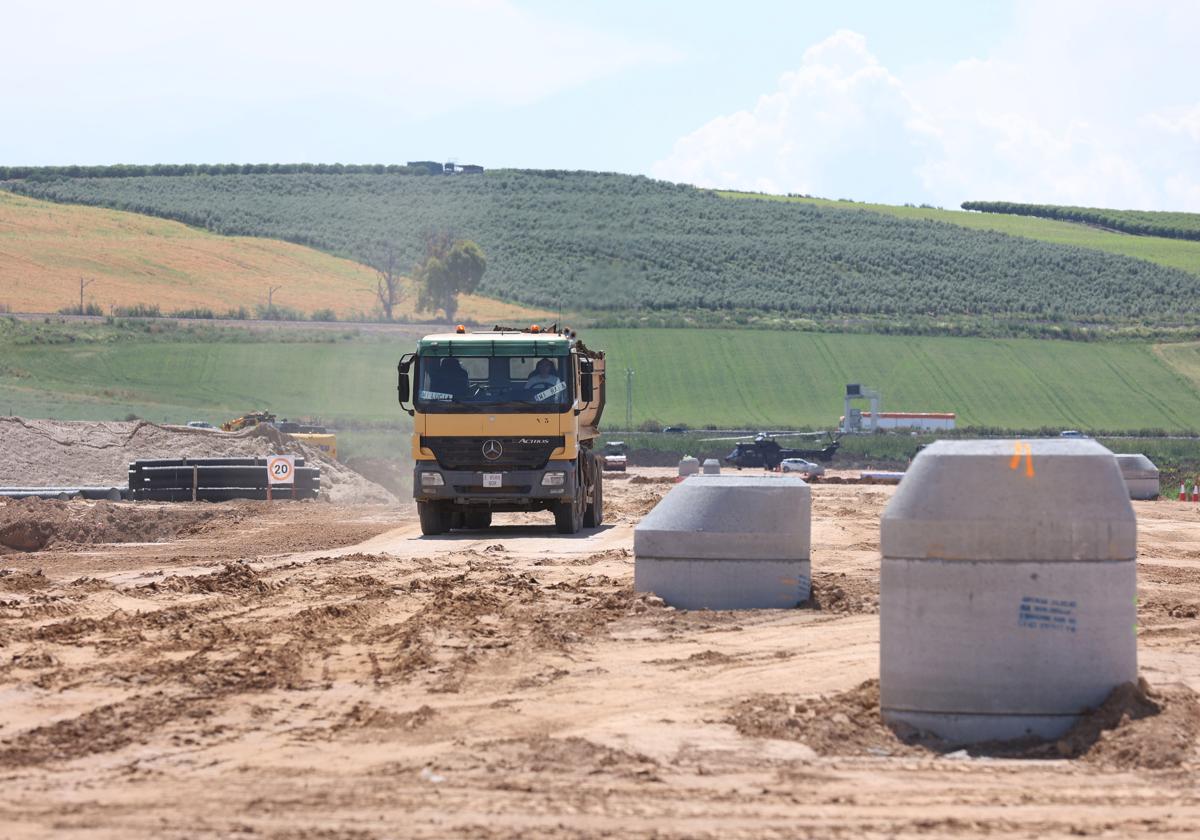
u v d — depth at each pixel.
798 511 19.03
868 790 9.48
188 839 8.08
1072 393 129.50
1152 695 11.36
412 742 10.91
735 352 136.12
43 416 93.81
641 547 19.16
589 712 12.08
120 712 11.88
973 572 11.16
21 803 8.97
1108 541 11.15
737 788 9.47
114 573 24.20
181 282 165.12
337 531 34.84
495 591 20.30
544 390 30.81
